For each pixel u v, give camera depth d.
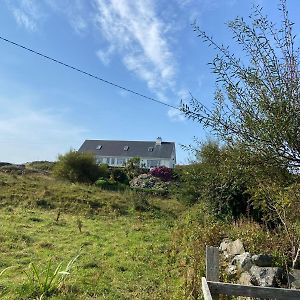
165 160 60.84
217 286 4.54
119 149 63.72
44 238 12.30
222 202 12.16
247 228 9.35
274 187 4.15
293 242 6.59
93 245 11.91
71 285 7.66
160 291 7.87
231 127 3.93
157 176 32.50
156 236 13.86
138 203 19.70
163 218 18.05
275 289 4.47
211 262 5.10
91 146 65.50
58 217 15.50
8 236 11.84
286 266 6.22
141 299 7.36
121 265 9.69
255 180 4.13
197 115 4.23
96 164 29.11
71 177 27.42
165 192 25.48
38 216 15.91
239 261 7.18
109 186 26.06
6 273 8.39
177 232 13.13
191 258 9.03
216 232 9.74
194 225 12.28
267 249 7.36
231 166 4.02
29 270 8.64
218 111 5.30
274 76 3.68
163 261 10.37
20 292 6.97
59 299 6.86
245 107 3.81
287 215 5.74
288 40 3.86
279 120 3.50
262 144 3.68
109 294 7.50
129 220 17.11
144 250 11.48
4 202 17.78
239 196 11.77
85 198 19.67
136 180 31.64
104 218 17.23
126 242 12.58
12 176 23.67
